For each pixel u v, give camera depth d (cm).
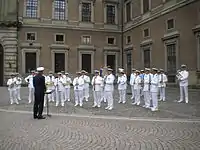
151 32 3141
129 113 1316
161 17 2919
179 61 2608
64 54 3666
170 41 2745
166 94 2230
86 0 3812
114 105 1647
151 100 1539
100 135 850
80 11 3775
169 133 871
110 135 849
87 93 1920
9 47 3362
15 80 1778
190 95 2077
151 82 1384
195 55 2378
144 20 3281
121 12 3997
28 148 715
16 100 1769
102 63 3862
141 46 3366
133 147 715
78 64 3722
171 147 713
